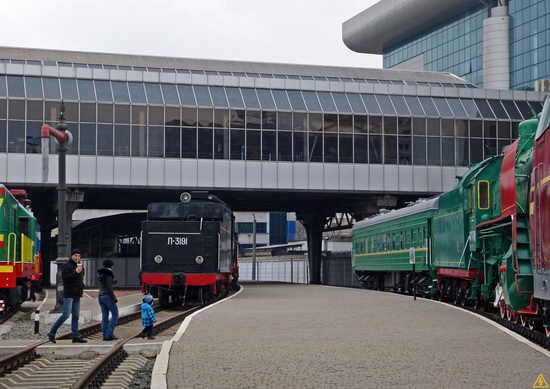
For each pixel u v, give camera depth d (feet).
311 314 80.02
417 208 124.67
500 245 74.28
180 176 167.32
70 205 163.43
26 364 49.73
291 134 173.58
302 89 177.47
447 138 180.55
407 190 178.29
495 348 49.70
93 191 172.14
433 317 74.49
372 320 71.92
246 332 61.72
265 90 175.42
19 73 162.91
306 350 50.11
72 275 58.39
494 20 333.21
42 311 98.02
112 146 164.04
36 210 194.08
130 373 45.70
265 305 95.50
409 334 59.00
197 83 172.14
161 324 70.85
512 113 183.83
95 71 167.12
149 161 165.68
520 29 327.26
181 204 107.65
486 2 343.26
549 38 310.45
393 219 142.41
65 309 58.49
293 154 173.47
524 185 56.39
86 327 68.85
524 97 186.09
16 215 93.09
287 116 173.47
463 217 91.25
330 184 175.01
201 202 108.47
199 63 212.84
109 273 60.39
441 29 384.06
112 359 48.78
